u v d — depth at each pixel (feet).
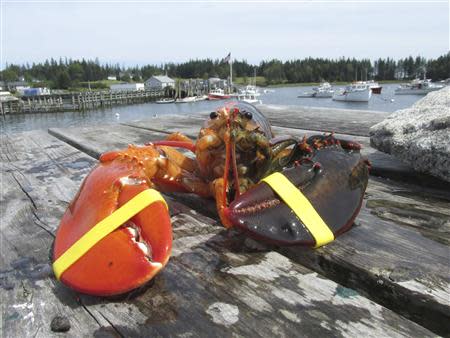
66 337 5.33
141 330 5.39
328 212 6.82
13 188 12.21
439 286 6.03
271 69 578.66
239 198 6.69
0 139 20.89
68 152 16.94
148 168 8.39
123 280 5.44
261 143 8.50
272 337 5.17
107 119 175.73
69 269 5.76
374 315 5.53
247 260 7.11
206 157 8.91
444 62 447.42
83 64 529.45
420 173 11.14
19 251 8.02
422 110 11.66
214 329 5.36
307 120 22.36
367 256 6.99
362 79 559.38
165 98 291.58
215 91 287.07
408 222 8.54
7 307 6.06
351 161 7.69
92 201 6.48
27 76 510.17
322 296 6.01
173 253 7.43
